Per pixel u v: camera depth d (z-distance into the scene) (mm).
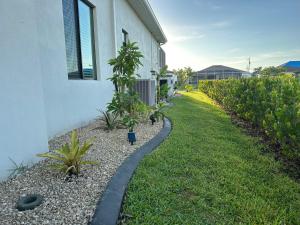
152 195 2367
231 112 8914
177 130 5242
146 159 3279
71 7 4969
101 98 6223
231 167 3285
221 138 4980
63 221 1802
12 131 2529
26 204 1976
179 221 1994
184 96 17422
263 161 3646
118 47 7531
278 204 2430
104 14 6535
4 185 2334
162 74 9148
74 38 5117
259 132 5523
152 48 14906
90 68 5938
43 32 3805
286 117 3588
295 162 3586
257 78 6355
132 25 9539
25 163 2713
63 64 4395
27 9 2748
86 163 2705
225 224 2012
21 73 2658
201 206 2242
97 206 1997
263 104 5074
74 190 2273
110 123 4977
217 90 12742
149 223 1940
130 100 5023
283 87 4211
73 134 2990
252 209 2238
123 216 2021
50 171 2668
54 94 4117
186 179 2807
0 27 2371
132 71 5082
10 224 1747
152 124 5648
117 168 2875
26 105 2740
